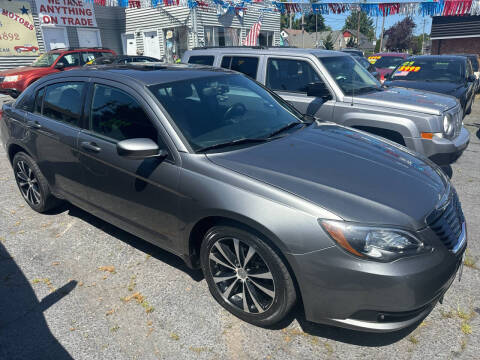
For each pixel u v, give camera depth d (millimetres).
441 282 2281
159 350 2484
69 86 3672
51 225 4117
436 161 4672
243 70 5984
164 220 2908
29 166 4129
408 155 3148
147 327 2678
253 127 3254
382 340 2547
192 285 3115
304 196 2348
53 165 3799
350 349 2477
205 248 2750
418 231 2262
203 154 2746
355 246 2182
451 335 2566
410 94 5445
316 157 2828
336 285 2230
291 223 2281
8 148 4387
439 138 4590
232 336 2590
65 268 3359
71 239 3830
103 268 3348
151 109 2965
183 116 2982
